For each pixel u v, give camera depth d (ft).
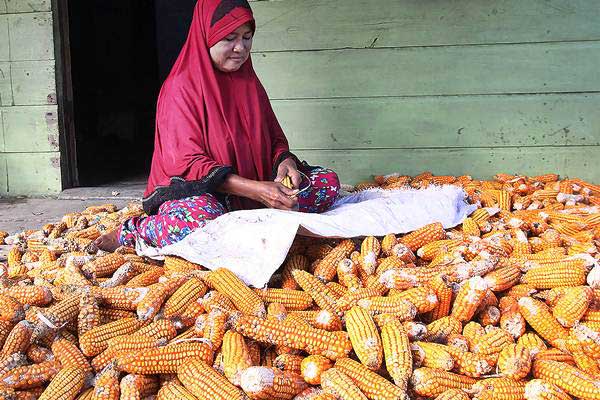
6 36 17.95
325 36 16.66
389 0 16.30
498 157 16.79
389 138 17.02
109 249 10.82
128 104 34.91
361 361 6.71
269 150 11.61
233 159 10.97
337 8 16.49
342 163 17.28
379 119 16.94
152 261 9.98
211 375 6.61
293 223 9.15
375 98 16.88
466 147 16.84
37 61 18.02
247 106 11.23
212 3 10.51
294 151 17.37
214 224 9.48
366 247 9.20
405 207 10.61
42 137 18.34
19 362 7.00
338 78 16.85
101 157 28.19
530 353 6.84
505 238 10.40
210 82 10.78
